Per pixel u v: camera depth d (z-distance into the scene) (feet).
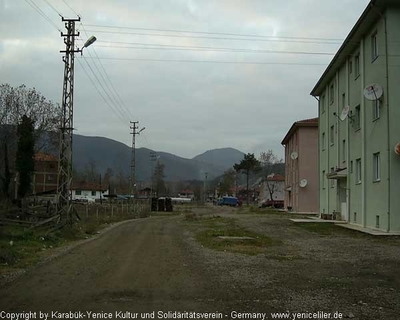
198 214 169.78
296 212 177.78
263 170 333.62
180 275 36.65
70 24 87.71
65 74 87.56
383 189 74.90
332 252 53.26
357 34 85.25
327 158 118.32
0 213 86.94
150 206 224.12
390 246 59.26
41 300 27.27
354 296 29.32
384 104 74.38
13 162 171.32
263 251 54.13
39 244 59.36
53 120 178.91
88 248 57.16
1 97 170.09
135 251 53.47
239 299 28.07
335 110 109.50
